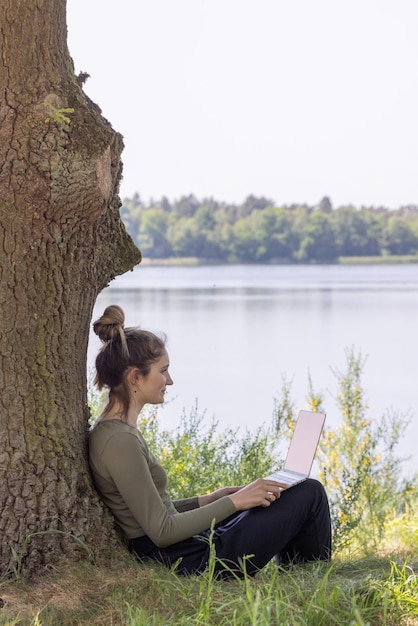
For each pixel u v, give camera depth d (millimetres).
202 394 14070
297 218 94312
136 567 3338
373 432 7602
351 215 94438
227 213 94938
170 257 93750
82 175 3205
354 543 5656
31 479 3271
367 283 63469
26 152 3160
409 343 22438
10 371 3250
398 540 5805
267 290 51938
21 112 3156
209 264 93812
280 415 6629
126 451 3346
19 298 3244
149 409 6367
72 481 3350
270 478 3625
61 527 3307
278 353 20453
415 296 44750
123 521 3469
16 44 3162
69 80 3311
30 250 3240
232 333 25125
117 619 2971
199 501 3822
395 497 6918
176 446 5922
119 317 3557
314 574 3324
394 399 13453
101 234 3484
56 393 3354
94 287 3535
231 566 3383
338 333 25203
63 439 3352
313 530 3584
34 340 3291
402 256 94312
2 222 3191
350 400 7426
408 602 3053
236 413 12195
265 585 3082
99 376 3508
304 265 94750
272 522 3434
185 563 3393
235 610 2820
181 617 2916
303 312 33312
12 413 3258
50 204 3215
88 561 3318
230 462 5918
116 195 3518
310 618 2846
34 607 3027
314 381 15859
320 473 6645
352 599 2928
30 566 3240
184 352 20672
